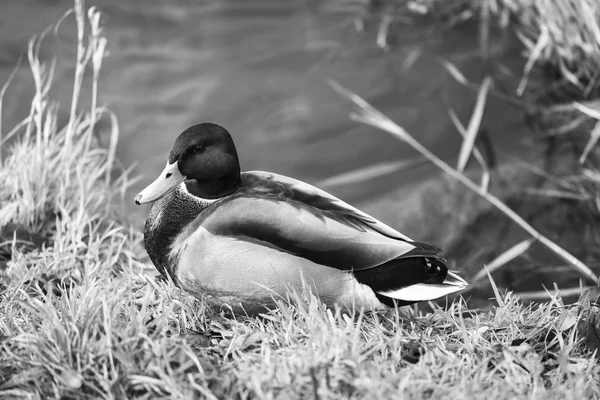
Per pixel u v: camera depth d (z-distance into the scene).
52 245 8.52
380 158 13.11
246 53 15.80
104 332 5.95
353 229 6.73
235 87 14.73
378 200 12.09
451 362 5.90
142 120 13.76
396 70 15.01
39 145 9.09
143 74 14.99
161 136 13.41
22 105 13.84
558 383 5.68
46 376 5.65
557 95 13.36
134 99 14.28
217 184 7.21
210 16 17.33
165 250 7.17
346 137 13.53
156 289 7.25
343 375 5.48
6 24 16.45
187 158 7.18
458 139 13.31
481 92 12.17
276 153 13.27
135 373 5.57
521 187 11.75
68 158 9.28
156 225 7.25
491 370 6.06
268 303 6.89
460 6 16.30
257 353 6.17
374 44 15.84
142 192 7.21
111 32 16.41
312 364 5.58
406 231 11.28
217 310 7.24
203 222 6.93
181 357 5.72
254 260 6.73
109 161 9.76
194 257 6.89
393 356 5.96
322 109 14.25
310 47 15.95
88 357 5.68
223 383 5.57
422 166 12.81
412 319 6.99
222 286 6.84
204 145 7.17
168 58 15.55
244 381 5.59
